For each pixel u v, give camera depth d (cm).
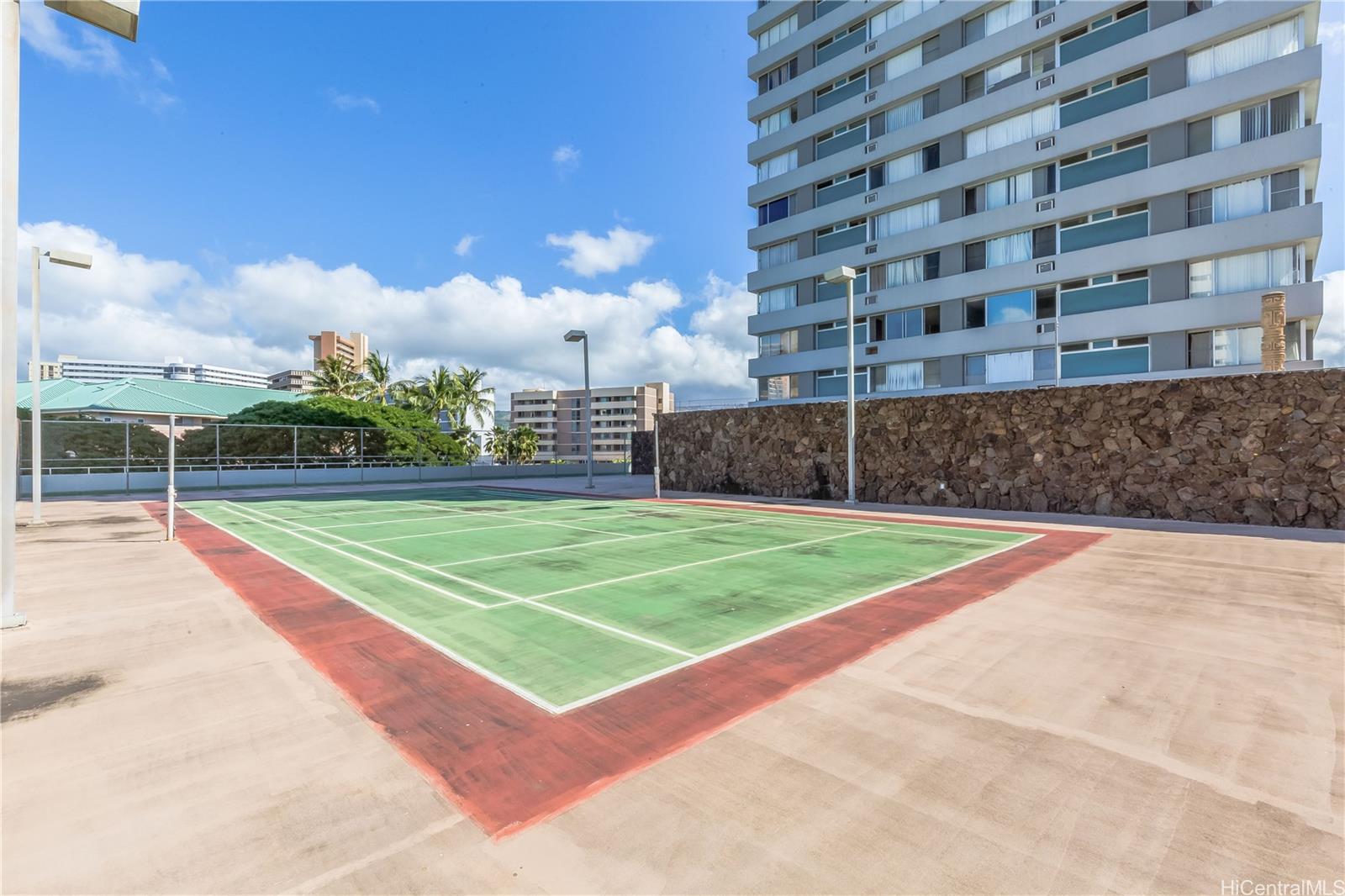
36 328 1648
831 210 3875
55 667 538
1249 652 557
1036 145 3023
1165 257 2619
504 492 2855
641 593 804
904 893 256
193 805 326
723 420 2622
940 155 3422
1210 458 1495
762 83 4406
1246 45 2514
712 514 1833
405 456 3862
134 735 409
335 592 821
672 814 314
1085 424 1673
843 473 2177
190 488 3028
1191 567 966
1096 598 764
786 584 855
